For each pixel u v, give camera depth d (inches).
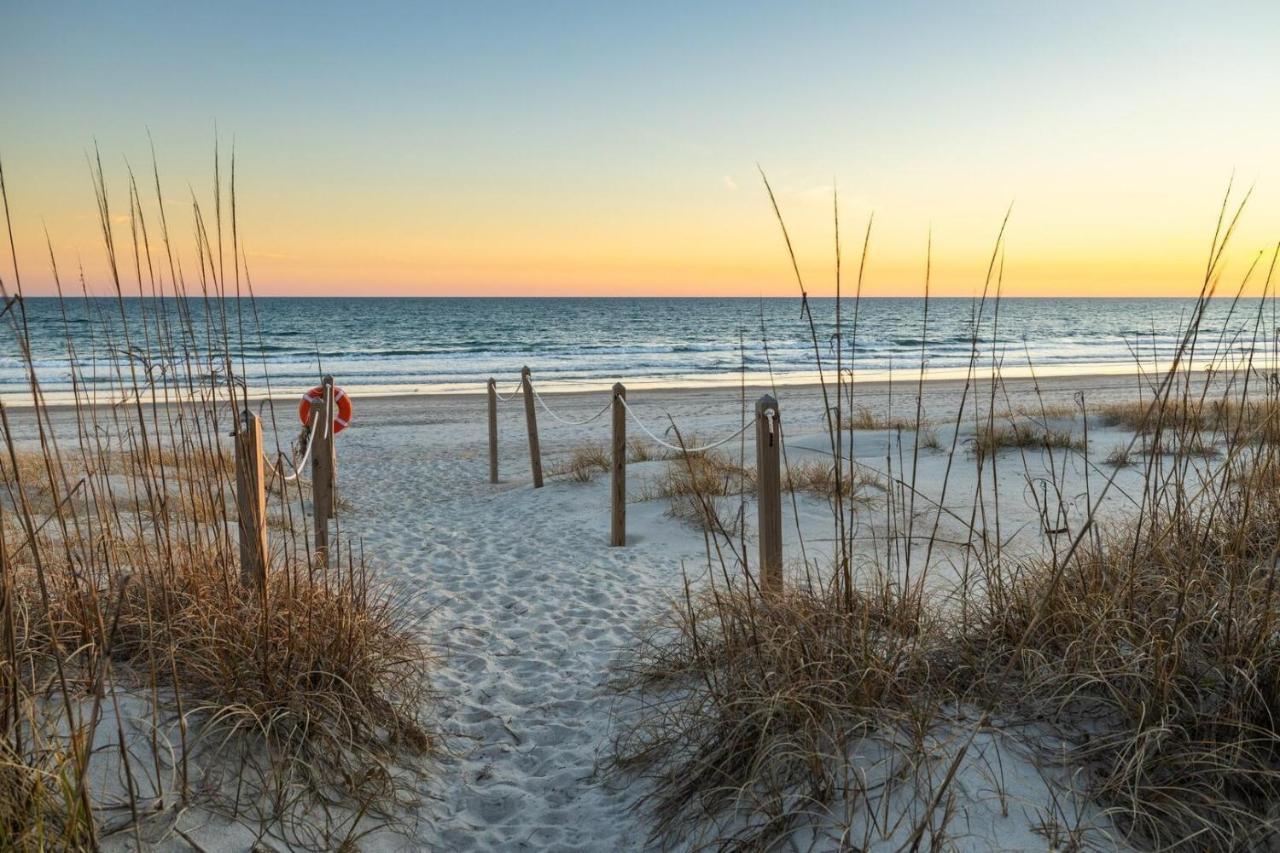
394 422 744.3
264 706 123.0
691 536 293.3
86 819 91.1
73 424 617.3
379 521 349.7
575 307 4694.9
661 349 1884.8
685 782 120.5
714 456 428.8
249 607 139.2
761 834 105.8
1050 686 121.1
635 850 115.9
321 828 113.3
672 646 165.2
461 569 267.6
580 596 233.8
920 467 384.8
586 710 161.5
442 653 191.0
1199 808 99.7
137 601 138.3
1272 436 143.4
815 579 207.6
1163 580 131.9
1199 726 107.7
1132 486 325.1
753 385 1114.7
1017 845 97.8
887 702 119.4
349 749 127.9
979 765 109.1
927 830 100.7
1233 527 146.6
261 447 170.9
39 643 123.8
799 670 122.3
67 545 124.5
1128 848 97.3
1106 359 1603.1
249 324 2746.1
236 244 136.1
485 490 434.6
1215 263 121.8
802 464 394.3
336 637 140.6
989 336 2282.2
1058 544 244.4
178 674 128.6
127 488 249.3
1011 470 369.1
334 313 3681.1
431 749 143.0
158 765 104.3
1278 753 105.2
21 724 104.0
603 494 375.2
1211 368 141.5
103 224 123.5
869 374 1312.7
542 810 128.7
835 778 109.5
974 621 142.1
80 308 2763.3
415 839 119.0
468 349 1921.8
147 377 136.8
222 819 108.5
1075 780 107.1
